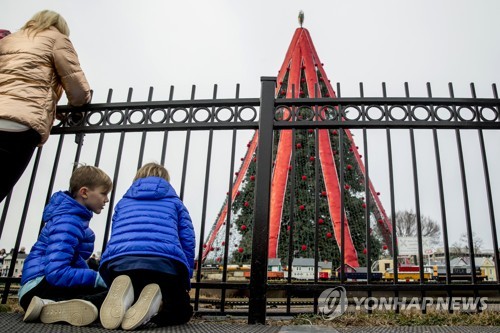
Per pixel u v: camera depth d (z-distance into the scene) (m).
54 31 2.88
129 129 3.28
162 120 3.27
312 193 9.67
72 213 2.39
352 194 10.11
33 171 3.29
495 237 2.73
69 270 2.25
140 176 2.55
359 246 9.34
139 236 2.12
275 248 8.94
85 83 3.02
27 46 2.70
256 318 2.56
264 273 2.67
